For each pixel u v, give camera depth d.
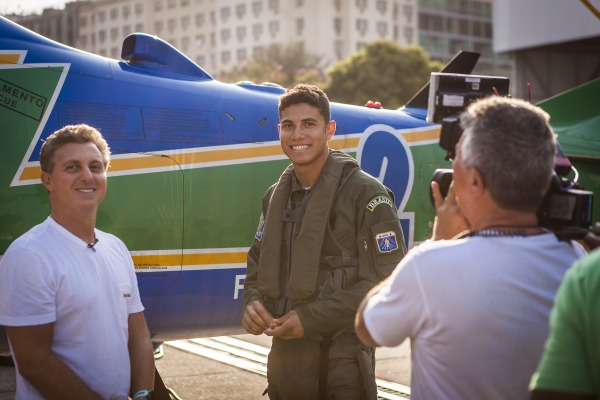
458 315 1.70
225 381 5.06
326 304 2.71
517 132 1.70
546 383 1.38
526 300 1.70
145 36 3.72
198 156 3.61
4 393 4.28
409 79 42.62
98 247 2.24
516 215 1.75
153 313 3.54
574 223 1.80
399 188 4.24
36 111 3.28
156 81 3.64
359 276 2.77
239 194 3.70
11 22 3.40
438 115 2.32
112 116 3.44
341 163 2.82
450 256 1.72
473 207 1.77
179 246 3.54
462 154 1.76
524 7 29.69
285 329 2.71
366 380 2.75
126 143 3.44
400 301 1.76
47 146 2.21
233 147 3.71
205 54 99.38
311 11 92.81
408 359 5.73
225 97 3.79
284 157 3.86
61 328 2.15
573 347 1.37
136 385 2.33
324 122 2.83
